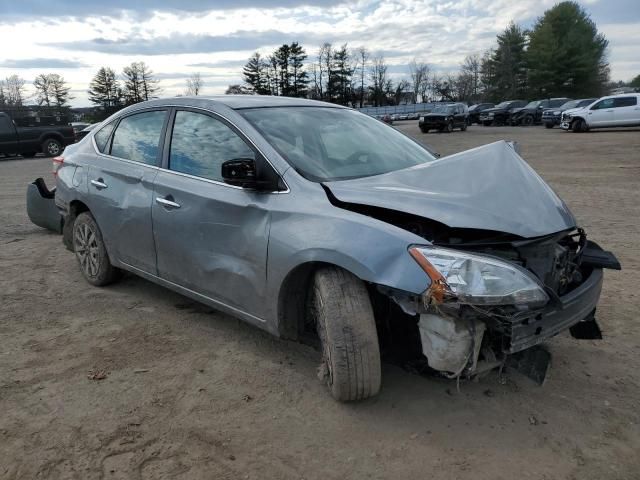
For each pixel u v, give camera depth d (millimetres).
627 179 12016
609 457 2730
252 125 3645
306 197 3195
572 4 77312
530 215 3016
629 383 3410
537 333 2820
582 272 3512
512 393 3291
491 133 32594
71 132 22984
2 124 21562
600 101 28141
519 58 84500
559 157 16969
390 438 2879
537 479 2582
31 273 5652
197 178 3840
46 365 3662
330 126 4031
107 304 4734
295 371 3564
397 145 4195
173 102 4312
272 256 3221
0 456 2744
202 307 4656
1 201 10523
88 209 5090
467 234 2936
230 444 2840
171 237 3959
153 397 3270
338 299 2941
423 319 2779
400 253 2736
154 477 2600
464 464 2684
